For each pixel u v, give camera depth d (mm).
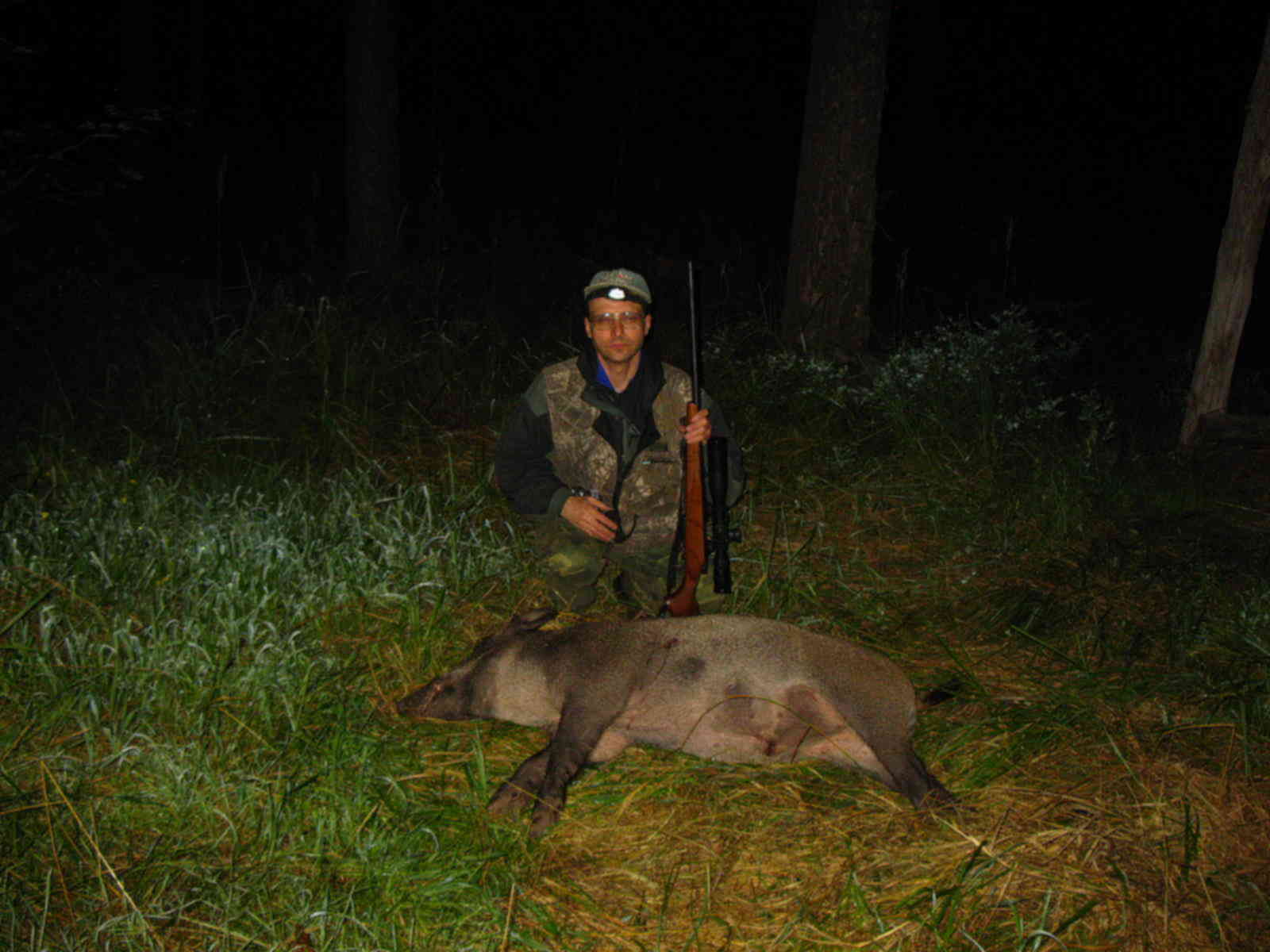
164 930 2963
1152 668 4559
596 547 4789
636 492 4590
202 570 4707
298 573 4848
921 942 3039
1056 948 3006
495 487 6086
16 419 6758
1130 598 5246
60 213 10820
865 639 4824
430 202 13047
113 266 10453
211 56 16453
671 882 3223
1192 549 5711
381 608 4824
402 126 16703
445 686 4078
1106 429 7230
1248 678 4344
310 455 6488
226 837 3350
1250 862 3410
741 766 3867
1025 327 7938
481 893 3139
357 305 9234
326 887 3111
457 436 7168
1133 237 14930
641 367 4527
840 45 8344
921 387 7500
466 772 3682
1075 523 6070
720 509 4242
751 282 11562
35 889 3053
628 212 15453
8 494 5465
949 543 5918
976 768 3814
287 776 3561
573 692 3787
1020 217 14945
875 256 13844
